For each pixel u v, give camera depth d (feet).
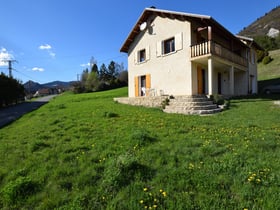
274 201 8.91
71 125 24.17
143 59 58.18
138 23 56.18
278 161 12.68
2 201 9.95
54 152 15.46
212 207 8.77
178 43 47.70
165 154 14.20
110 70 253.44
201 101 37.24
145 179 11.25
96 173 11.99
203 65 50.60
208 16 40.40
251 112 31.58
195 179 10.83
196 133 19.29
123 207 9.14
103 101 57.00
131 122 25.07
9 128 26.12
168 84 49.88
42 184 11.13
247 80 63.00
